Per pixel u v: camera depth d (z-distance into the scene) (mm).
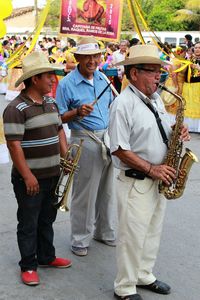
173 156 3139
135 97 3078
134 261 3227
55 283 3611
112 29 5734
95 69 3895
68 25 5699
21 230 3518
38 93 3328
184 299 3465
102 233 4301
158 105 3217
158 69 3061
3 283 3580
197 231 4711
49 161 3412
